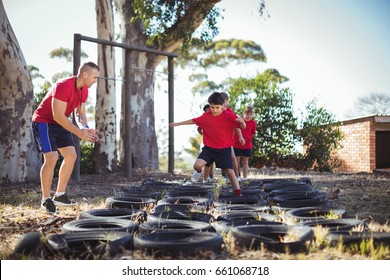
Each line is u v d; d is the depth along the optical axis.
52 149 6.36
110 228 4.56
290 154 17.25
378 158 26.70
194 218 5.27
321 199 7.08
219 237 4.02
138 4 16.16
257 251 3.96
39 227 5.57
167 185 9.09
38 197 8.31
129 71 13.13
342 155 22.36
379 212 6.33
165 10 16.44
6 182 10.84
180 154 35.16
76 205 6.84
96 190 9.76
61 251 3.91
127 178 13.02
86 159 14.85
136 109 17.22
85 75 6.30
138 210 5.74
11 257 4.03
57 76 30.11
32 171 11.27
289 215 5.39
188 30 16.50
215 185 8.37
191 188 7.87
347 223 4.85
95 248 3.90
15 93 10.98
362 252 4.01
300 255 3.88
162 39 16.92
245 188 8.42
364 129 21.67
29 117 11.27
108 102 15.25
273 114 17.12
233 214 5.41
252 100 17.31
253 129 11.16
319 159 17.28
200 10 16.39
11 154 10.95
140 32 17.41
